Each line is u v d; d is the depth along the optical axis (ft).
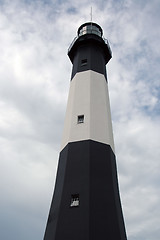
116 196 70.23
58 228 62.08
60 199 67.82
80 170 71.61
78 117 84.43
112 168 75.46
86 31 119.96
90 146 76.07
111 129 87.86
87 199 65.10
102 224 61.98
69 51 115.75
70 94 95.81
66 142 80.64
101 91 93.97
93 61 104.12
